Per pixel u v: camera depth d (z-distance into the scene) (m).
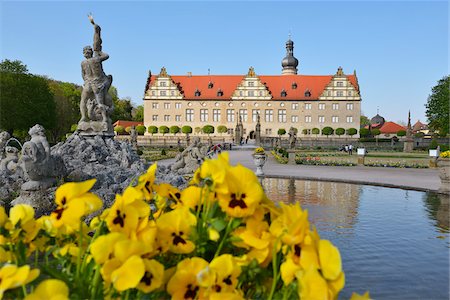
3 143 15.16
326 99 89.44
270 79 93.50
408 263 6.69
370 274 6.12
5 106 50.78
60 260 2.05
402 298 5.13
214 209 1.97
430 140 69.50
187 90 91.75
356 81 91.00
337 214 11.26
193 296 1.68
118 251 1.61
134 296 1.84
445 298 5.15
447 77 68.38
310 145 73.19
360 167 29.08
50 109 58.69
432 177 21.80
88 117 17.08
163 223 1.91
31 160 9.02
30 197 9.05
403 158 42.38
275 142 72.56
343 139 84.62
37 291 1.44
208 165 1.91
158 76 90.38
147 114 90.81
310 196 14.77
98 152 15.84
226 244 2.02
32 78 56.22
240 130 84.62
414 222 10.20
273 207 2.07
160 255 2.00
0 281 1.44
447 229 9.36
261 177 21.47
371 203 13.20
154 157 40.09
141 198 2.27
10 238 2.00
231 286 1.73
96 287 1.73
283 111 90.38
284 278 1.71
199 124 90.94
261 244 1.82
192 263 1.72
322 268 1.66
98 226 2.00
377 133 88.81
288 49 102.12
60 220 1.86
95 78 16.95
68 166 13.77
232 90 91.81
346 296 5.22
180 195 2.42
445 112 66.56
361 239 8.40
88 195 1.96
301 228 1.71
